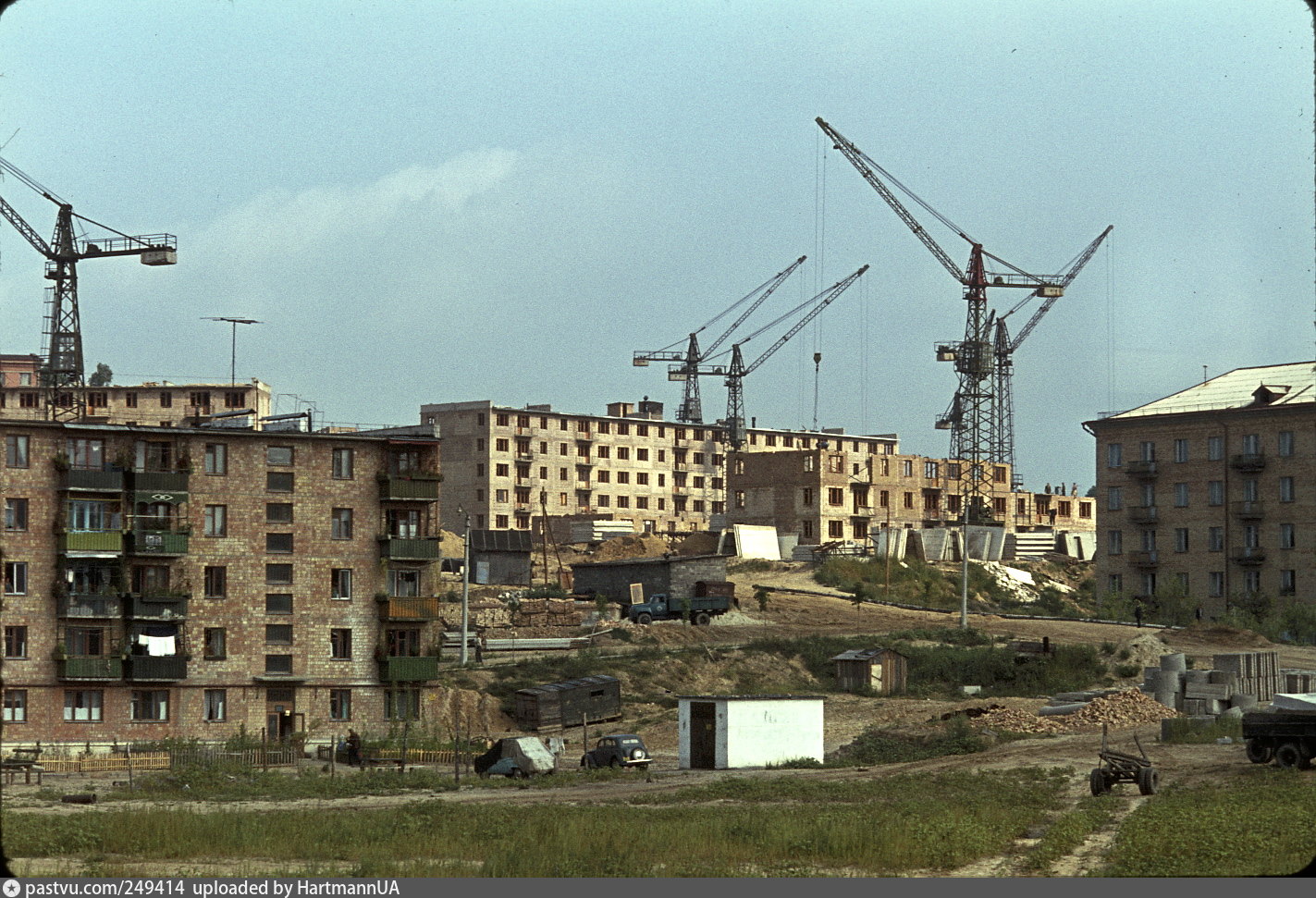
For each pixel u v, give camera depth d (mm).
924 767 71438
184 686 86562
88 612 85000
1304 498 133250
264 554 89188
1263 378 143500
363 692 90000
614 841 43438
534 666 101750
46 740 83625
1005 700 92500
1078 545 184125
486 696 95000
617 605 121375
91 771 74312
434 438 92938
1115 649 103375
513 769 71312
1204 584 138625
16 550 84625
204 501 88500
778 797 59750
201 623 87688
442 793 64438
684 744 76000
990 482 194375
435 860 42031
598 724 94625
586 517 186625
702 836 44875
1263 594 130750
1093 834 47219
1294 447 134375
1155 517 141750
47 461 85938
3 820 48406
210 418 99875
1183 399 144750
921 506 178000
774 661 105438
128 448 87688
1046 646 102938
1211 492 139000
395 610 90188
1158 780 59781
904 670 102625
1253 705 83688
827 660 105500
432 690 91438
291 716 88438
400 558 90875
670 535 177500
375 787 65875
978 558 165500
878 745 78500
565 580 139750
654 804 58438
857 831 44719
